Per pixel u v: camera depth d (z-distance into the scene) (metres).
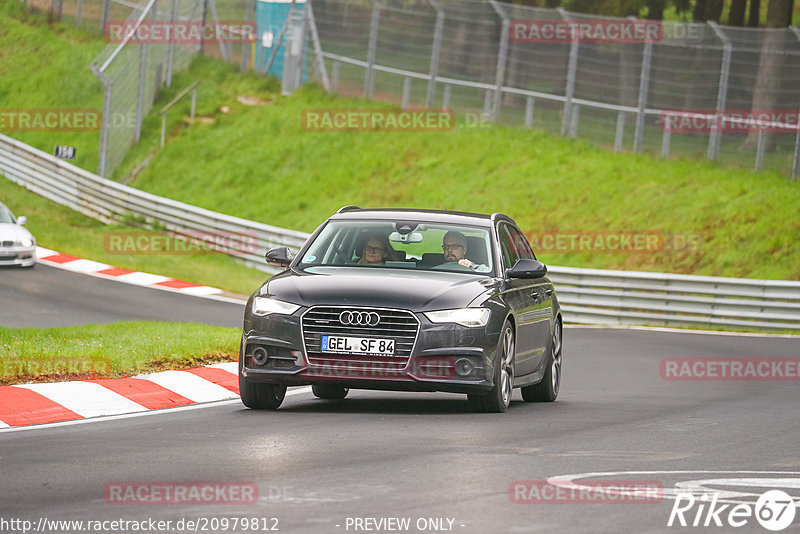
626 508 23.88
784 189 125.00
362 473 27.59
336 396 45.53
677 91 158.00
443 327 38.34
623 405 45.06
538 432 35.44
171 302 87.12
